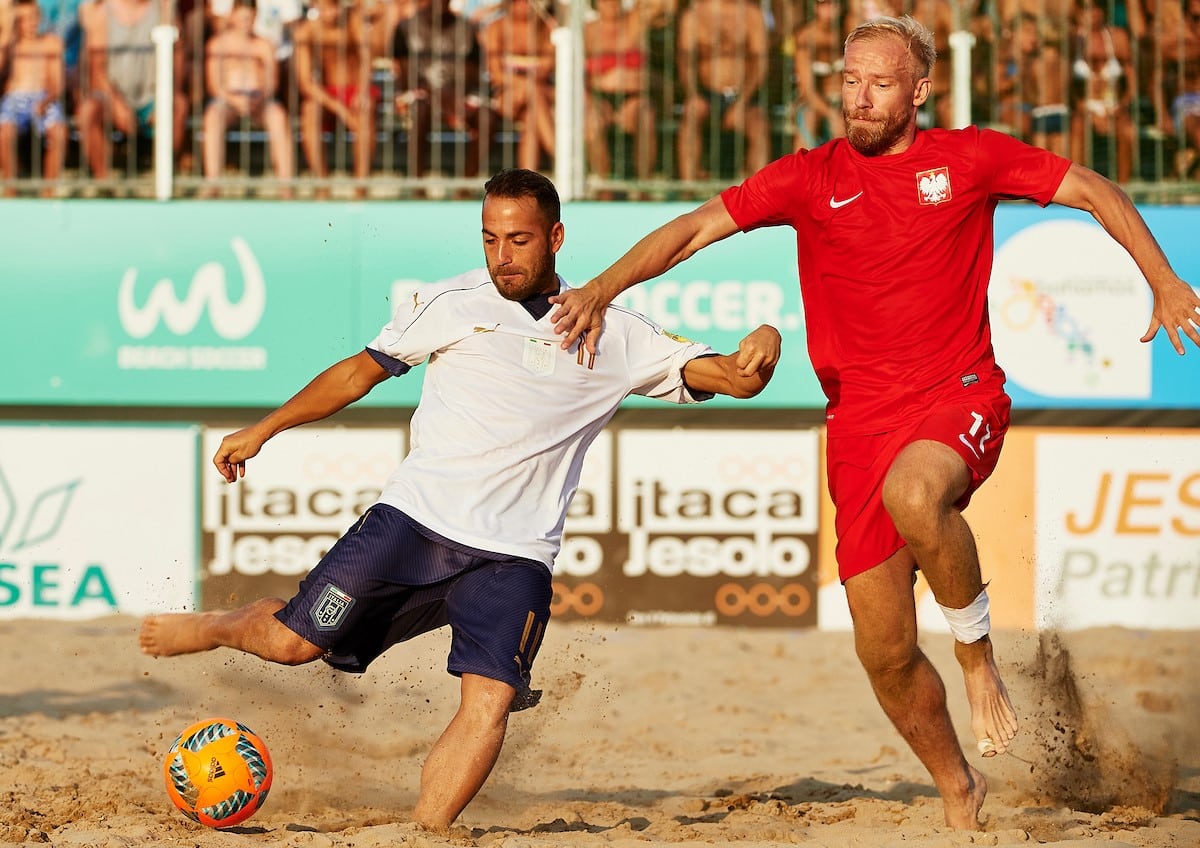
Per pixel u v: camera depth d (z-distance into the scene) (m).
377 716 24.31
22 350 33.06
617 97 33.88
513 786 19.97
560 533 15.92
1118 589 32.62
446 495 15.48
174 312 33.06
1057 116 33.66
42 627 32.03
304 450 32.72
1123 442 32.66
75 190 34.50
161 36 33.19
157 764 20.20
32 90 34.44
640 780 20.53
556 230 15.87
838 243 15.65
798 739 23.64
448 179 33.22
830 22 33.62
